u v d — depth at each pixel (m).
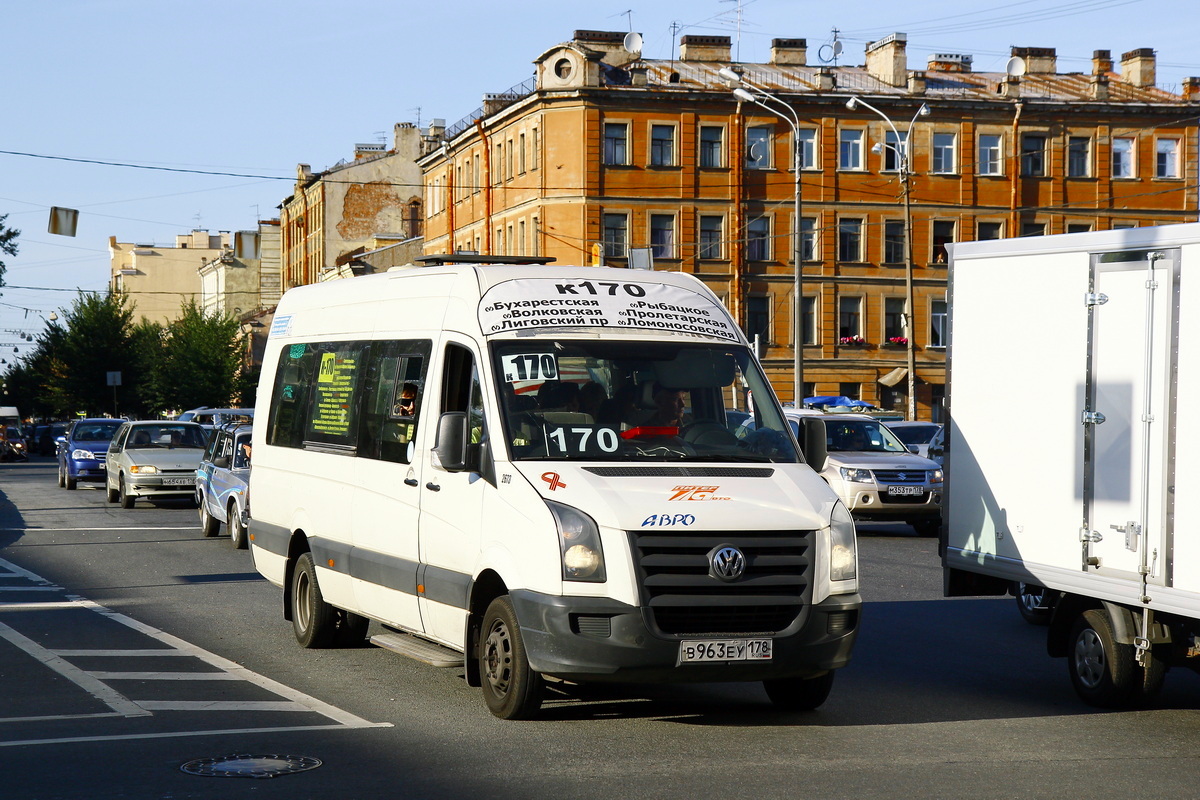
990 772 7.26
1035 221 61.78
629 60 60.47
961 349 10.42
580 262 57.56
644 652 7.77
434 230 72.69
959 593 10.58
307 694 9.39
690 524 7.89
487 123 63.56
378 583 10.04
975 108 61.16
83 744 7.83
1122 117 62.31
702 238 59.03
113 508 28.28
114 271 134.38
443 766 7.32
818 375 60.34
